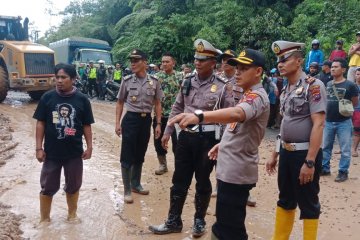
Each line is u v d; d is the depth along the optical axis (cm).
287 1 1775
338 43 959
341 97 604
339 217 479
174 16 1872
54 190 442
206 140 405
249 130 306
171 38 1823
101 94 1714
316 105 346
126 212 484
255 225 456
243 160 312
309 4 1591
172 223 425
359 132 755
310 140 346
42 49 1487
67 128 431
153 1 2177
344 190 573
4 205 489
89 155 450
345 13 1331
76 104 434
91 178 612
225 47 1638
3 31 1573
